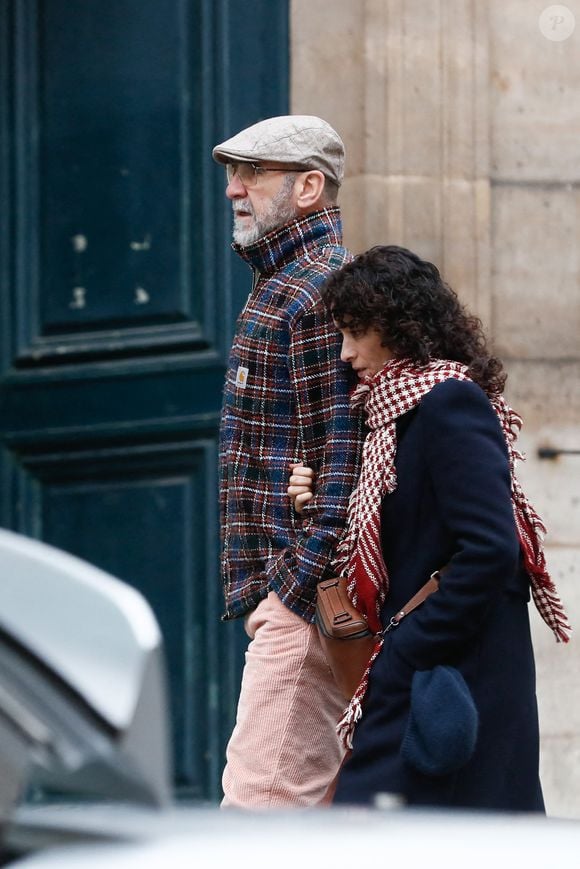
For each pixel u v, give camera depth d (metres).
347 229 12.84
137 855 3.14
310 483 9.15
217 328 13.35
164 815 3.50
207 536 13.26
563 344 13.00
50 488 13.87
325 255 9.51
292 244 9.54
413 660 8.17
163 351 13.52
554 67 13.05
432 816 3.63
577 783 12.75
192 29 13.57
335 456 8.98
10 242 14.08
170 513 13.41
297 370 9.17
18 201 14.07
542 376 12.96
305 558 8.95
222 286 13.34
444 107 12.87
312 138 9.59
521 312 12.96
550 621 8.77
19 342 14.01
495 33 13.00
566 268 13.05
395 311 8.48
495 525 8.05
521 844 3.28
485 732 8.23
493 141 12.99
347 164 12.88
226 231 13.38
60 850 3.26
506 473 8.21
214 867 3.08
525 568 8.57
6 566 3.16
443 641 8.10
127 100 13.77
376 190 12.78
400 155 12.79
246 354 9.41
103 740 3.05
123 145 13.76
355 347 8.63
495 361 8.72
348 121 12.90
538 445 12.93
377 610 8.50
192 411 13.39
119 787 3.22
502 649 8.33
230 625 13.07
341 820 3.53
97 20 13.90
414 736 8.05
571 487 12.94
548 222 13.02
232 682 13.02
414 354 8.46
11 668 3.16
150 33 13.71
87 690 3.04
